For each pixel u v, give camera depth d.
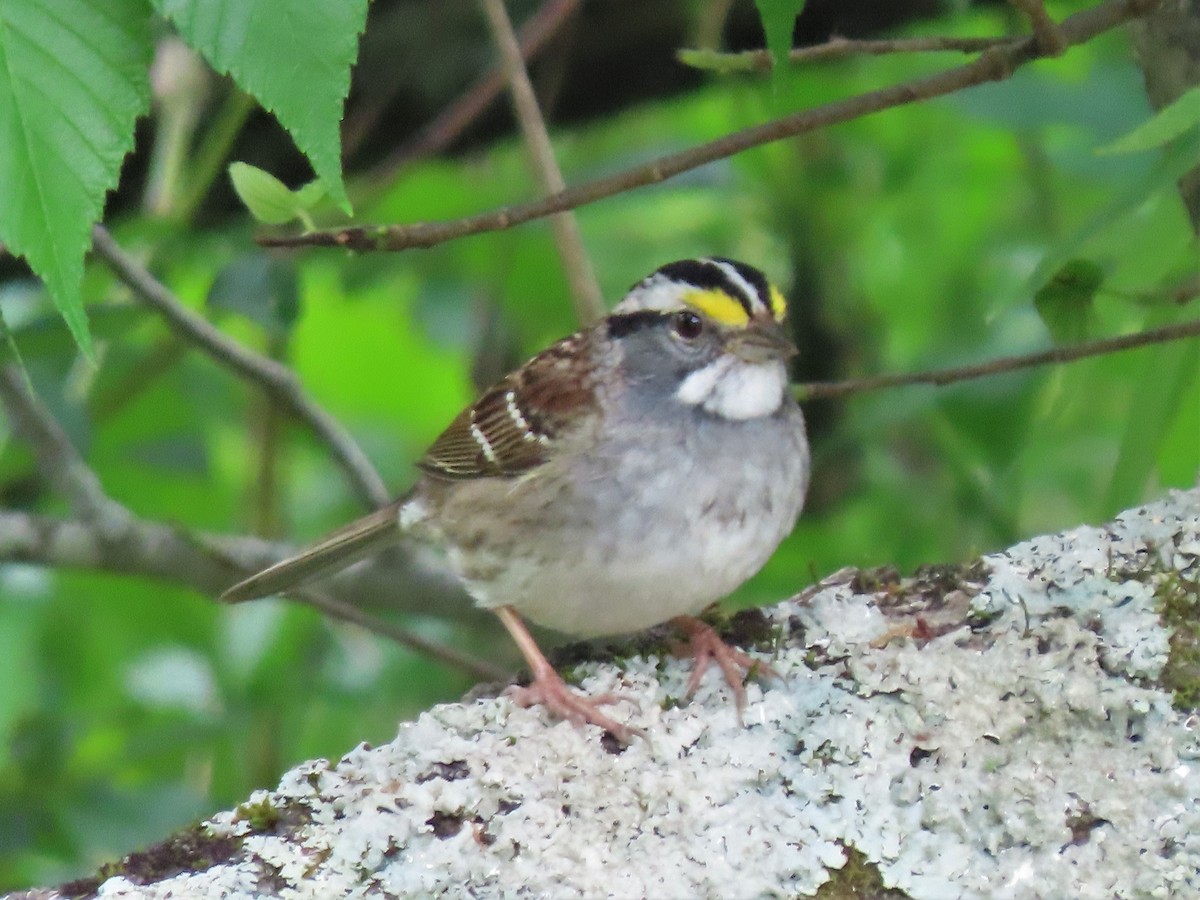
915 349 12.53
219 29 5.12
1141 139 5.95
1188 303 7.63
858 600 6.84
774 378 8.02
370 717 11.65
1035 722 6.08
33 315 10.18
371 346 14.38
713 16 10.82
